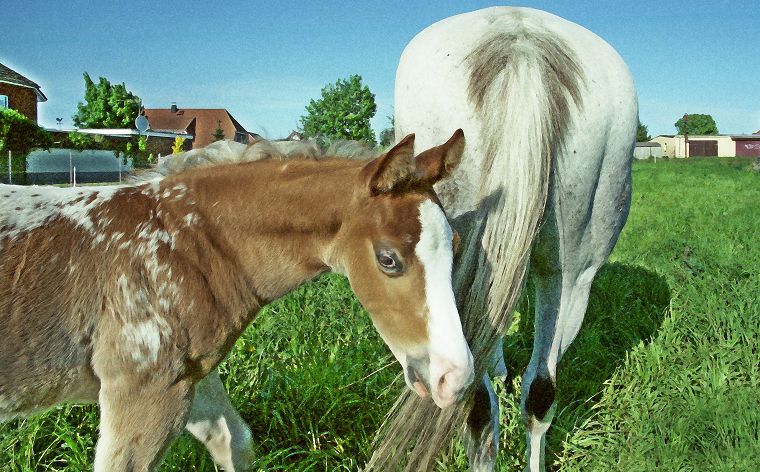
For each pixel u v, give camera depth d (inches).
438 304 95.6
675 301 209.8
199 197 110.7
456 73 114.5
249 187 110.7
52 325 102.7
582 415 153.9
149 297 104.3
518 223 107.3
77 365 105.0
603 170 120.2
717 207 482.6
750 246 303.9
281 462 138.7
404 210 97.7
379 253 98.3
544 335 127.6
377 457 112.0
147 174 115.7
